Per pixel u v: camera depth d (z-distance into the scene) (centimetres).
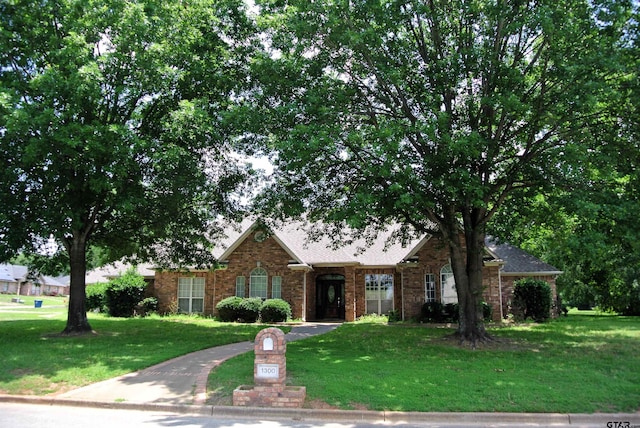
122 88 1550
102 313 2973
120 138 1448
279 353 894
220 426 783
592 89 1264
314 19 1448
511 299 2605
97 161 1500
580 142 1441
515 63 1504
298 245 2841
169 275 2844
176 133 1522
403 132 1337
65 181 1573
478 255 1680
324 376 1041
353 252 2795
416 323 2408
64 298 6919
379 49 1501
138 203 1605
